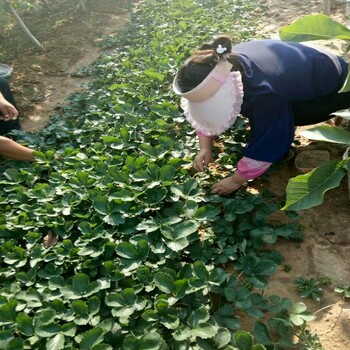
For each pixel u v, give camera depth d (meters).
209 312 2.34
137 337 2.19
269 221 2.87
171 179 3.04
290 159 3.33
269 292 2.47
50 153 3.63
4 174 3.45
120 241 2.79
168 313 2.27
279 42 2.88
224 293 2.35
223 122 2.62
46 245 2.89
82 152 3.84
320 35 2.25
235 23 6.15
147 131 3.75
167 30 6.25
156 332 2.15
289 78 2.69
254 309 2.28
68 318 2.31
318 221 2.85
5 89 4.26
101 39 7.02
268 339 2.16
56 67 6.14
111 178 3.16
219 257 2.62
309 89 2.76
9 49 7.01
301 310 2.24
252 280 2.45
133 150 3.65
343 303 2.36
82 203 3.11
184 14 6.85
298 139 3.56
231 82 2.53
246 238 2.76
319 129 2.37
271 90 2.59
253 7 6.64
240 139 3.58
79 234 2.93
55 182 3.35
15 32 7.85
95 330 2.14
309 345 2.16
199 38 5.55
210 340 2.15
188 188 2.99
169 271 2.44
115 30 7.45
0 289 2.60
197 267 2.42
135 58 5.37
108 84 5.08
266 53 2.76
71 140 4.09
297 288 2.46
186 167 3.45
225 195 3.04
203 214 2.77
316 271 2.56
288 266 2.59
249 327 2.32
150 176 3.06
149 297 2.42
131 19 7.68
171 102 4.28
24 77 5.81
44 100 5.22
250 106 2.66
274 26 5.95
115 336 2.22
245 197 2.98
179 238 2.60
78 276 2.47
